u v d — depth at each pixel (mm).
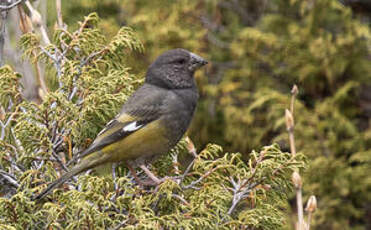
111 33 14680
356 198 15469
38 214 8188
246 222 7898
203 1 16141
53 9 12109
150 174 9109
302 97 16266
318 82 15828
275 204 8609
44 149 8430
